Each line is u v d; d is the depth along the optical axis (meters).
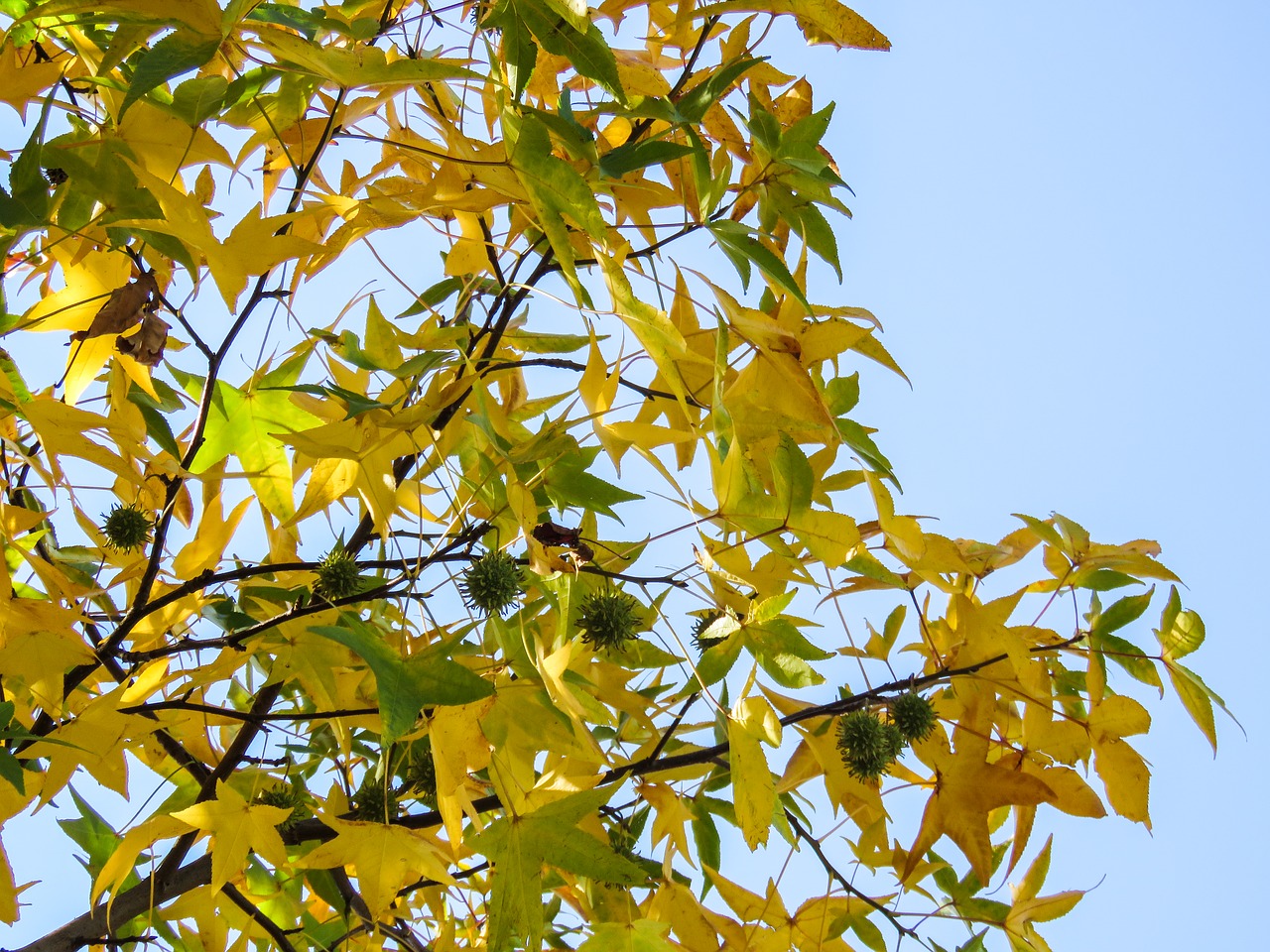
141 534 2.60
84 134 2.42
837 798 2.53
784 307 2.49
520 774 2.48
